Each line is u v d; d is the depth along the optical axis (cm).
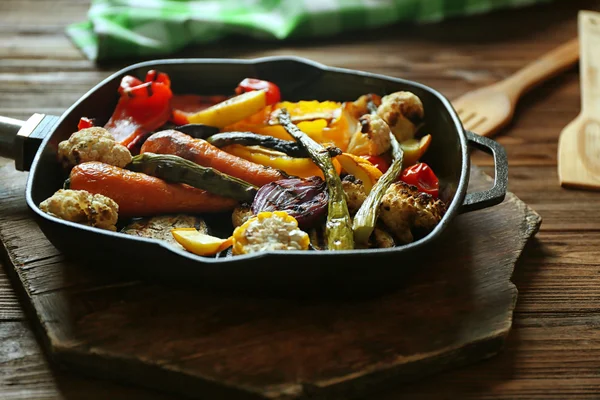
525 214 77
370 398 66
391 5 107
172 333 66
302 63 82
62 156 72
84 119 75
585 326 71
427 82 99
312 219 69
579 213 82
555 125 93
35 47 100
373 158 75
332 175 70
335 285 66
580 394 66
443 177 77
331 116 78
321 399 64
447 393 66
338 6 105
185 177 71
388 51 104
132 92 77
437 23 111
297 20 104
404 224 70
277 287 66
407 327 67
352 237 68
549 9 114
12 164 80
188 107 82
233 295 68
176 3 105
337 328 67
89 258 68
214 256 68
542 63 99
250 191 71
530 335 70
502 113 92
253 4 106
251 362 64
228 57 101
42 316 66
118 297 68
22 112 90
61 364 66
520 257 75
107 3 102
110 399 65
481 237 75
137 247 64
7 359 67
